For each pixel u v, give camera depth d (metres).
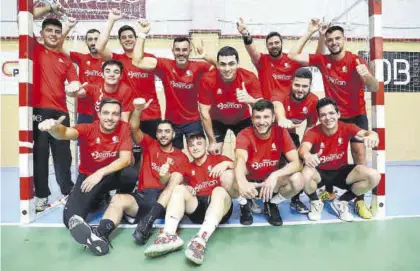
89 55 3.23
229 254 1.84
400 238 2.07
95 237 1.85
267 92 3.13
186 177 2.41
